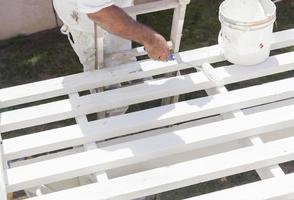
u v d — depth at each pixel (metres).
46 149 2.11
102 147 2.17
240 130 2.14
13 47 3.90
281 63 2.44
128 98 2.29
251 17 2.40
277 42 2.55
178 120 2.22
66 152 2.33
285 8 4.15
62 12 2.48
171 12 4.17
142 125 2.18
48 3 3.82
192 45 3.87
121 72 2.42
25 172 2.00
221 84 2.36
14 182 1.96
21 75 3.72
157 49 2.20
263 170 2.10
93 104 2.27
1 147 2.09
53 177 2.00
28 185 1.98
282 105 2.45
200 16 4.13
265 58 2.44
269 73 2.43
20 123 2.21
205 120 2.46
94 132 2.14
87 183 2.24
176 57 2.49
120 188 1.94
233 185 2.99
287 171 3.04
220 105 2.24
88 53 2.63
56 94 2.35
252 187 1.95
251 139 2.15
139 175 1.99
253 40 2.32
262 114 2.20
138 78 2.43
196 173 1.98
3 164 2.04
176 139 2.10
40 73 3.73
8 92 2.34
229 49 2.41
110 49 2.59
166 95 2.34
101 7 2.02
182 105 2.26
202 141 2.11
